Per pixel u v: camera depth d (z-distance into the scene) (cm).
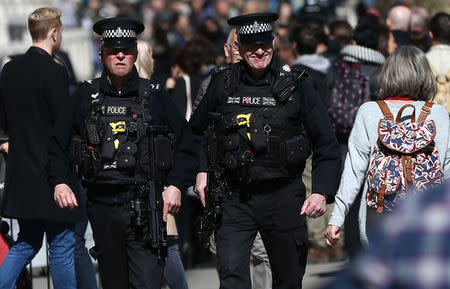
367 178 1574
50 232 2002
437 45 2344
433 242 535
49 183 1666
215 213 1628
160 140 1595
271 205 1614
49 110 1942
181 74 2683
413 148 1518
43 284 2586
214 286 2584
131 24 1588
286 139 1605
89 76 6362
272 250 1647
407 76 1580
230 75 1644
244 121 1603
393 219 559
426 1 5194
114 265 1609
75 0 6894
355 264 556
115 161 1576
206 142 1659
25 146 1945
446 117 1568
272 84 1617
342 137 2419
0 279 1962
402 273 536
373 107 1597
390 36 2806
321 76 2456
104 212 1596
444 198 549
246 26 1588
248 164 1586
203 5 6297
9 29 6456
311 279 2473
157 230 1579
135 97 1617
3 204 1972
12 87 1958
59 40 2027
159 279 1612
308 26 2598
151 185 1587
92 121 1588
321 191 1619
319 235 2762
